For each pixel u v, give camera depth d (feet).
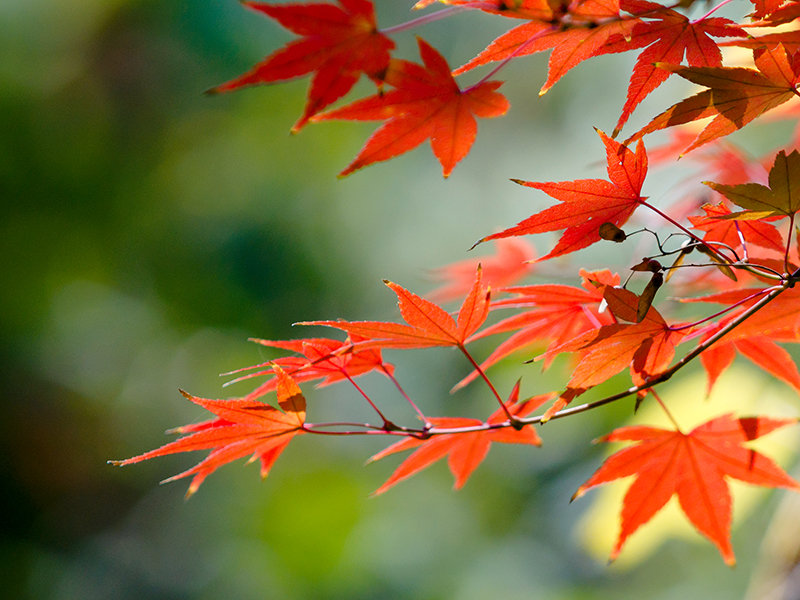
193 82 18.84
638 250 6.04
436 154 3.56
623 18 3.03
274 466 18.30
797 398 8.30
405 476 4.64
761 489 7.84
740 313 3.75
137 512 18.71
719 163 5.71
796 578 6.81
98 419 18.63
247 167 19.75
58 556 17.66
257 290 19.31
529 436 4.60
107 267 18.98
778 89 3.11
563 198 3.37
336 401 19.29
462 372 17.15
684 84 11.59
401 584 16.96
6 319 17.80
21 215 18.06
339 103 19.34
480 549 16.81
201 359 18.94
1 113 17.69
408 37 18.37
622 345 3.59
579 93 18.71
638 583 15.11
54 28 17.92
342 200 20.13
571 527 15.62
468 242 19.57
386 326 3.82
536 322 4.45
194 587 17.49
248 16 18.30
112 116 18.76
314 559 17.11
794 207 3.23
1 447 17.58
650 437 4.48
